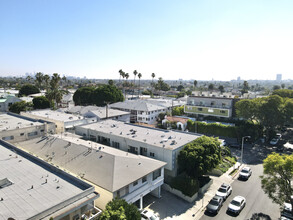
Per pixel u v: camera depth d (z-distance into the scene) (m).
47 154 34.09
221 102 75.50
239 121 65.50
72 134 45.56
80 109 72.12
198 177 37.19
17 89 162.50
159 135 41.91
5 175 23.84
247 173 39.56
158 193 32.12
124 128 47.06
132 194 26.39
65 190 21.28
